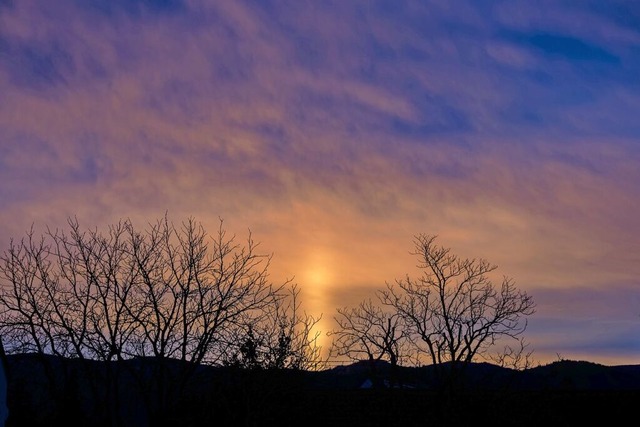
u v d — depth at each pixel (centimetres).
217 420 2112
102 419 2103
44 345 2119
